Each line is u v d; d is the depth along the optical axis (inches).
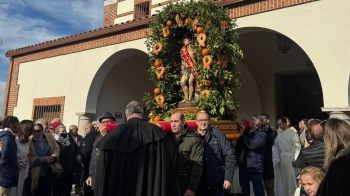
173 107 216.5
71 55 402.6
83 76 383.2
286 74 392.2
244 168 214.7
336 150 96.6
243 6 272.1
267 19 258.5
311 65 362.9
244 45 361.7
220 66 190.4
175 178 112.0
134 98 451.8
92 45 381.7
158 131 114.0
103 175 106.3
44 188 224.5
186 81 205.6
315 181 111.0
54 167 221.9
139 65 435.2
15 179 176.7
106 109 410.0
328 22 229.9
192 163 153.7
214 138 168.7
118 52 357.7
